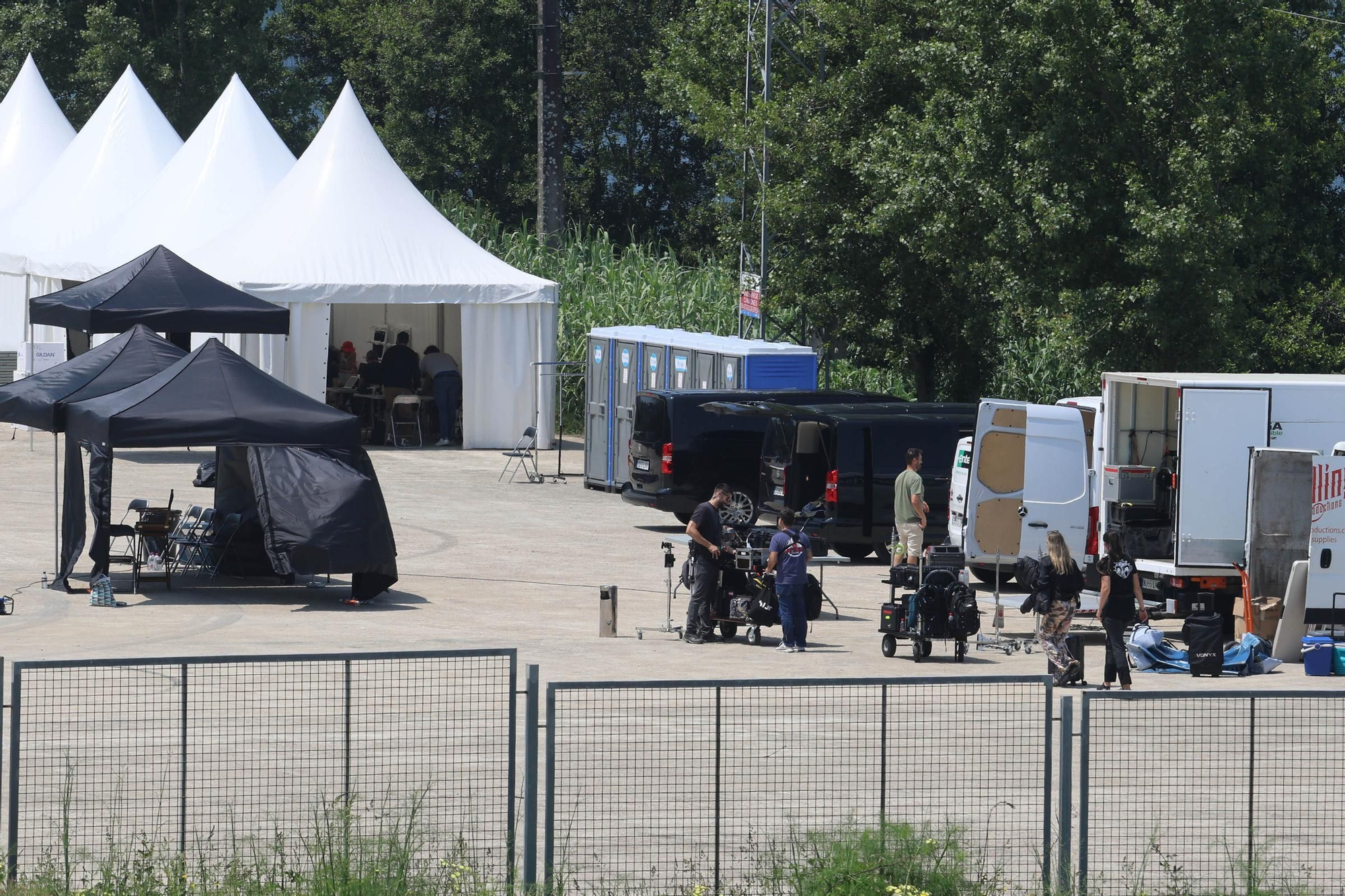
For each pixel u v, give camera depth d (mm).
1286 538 68625
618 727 38656
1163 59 94875
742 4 139625
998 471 75188
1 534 89812
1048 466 74250
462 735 39594
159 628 65750
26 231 154500
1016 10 98000
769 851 34094
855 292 128625
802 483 90688
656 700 49562
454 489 113562
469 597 75438
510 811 34344
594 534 95938
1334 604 67500
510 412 135875
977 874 33750
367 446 136625
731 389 104500
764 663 62094
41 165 180125
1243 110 95000
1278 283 113312
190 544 78125
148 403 72625
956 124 107438
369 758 40875
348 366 147000
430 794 37969
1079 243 101500
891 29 123688
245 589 76500
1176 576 70438
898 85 127500
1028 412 74375
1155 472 75750
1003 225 102688
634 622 70375
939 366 132500
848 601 78438
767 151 129125
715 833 34000
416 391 140500
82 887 32312
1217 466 69875
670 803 38156
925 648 64125
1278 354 108438
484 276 134625
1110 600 59500
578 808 37719
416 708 46156
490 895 32438
